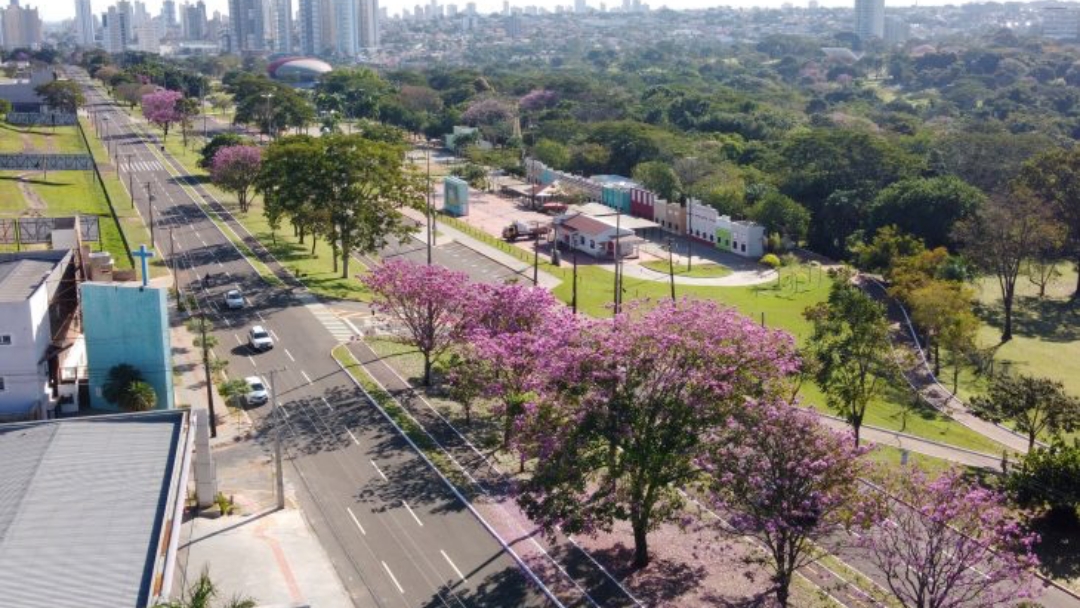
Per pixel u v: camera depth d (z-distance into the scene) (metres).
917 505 53.00
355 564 60.19
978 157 185.88
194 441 64.56
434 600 56.53
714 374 58.31
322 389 88.75
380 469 73.12
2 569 43.56
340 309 113.44
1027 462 68.25
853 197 157.75
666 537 63.72
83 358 86.06
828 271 135.50
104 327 77.06
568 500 57.38
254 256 135.88
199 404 83.75
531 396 70.25
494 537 63.66
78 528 47.59
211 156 191.12
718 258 153.62
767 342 61.47
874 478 56.25
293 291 119.44
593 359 58.97
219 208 169.62
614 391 58.34
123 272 104.88
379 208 125.50
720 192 166.88
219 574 58.28
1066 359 112.75
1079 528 65.62
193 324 90.75
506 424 74.50
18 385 73.12
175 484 52.59
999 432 87.94
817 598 56.19
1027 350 116.00
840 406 82.88
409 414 83.38
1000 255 123.44
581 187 194.12
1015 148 184.62
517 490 62.81
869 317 82.69
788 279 139.12
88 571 44.25
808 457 53.34
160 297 77.06
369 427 80.69
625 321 63.00
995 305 133.50
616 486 60.56
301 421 81.69
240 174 163.50
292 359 96.12
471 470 73.06
